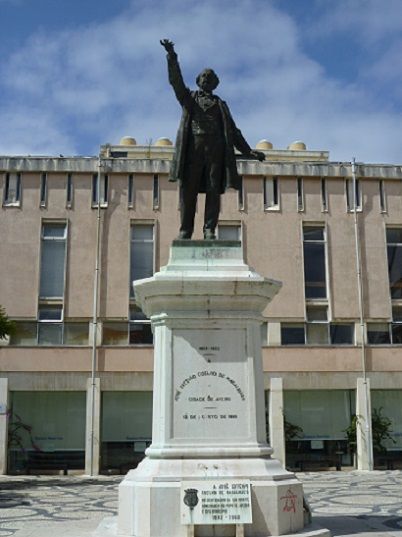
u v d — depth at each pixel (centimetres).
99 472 2677
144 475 728
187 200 895
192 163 898
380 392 2878
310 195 3023
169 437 751
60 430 2742
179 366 771
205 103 915
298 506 736
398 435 2845
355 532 823
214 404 763
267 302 803
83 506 1409
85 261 2892
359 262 2964
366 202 3041
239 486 699
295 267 2942
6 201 2928
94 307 2830
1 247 2873
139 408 2775
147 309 815
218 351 777
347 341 2912
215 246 826
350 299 2938
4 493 1806
